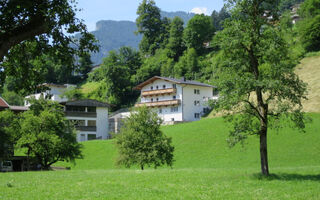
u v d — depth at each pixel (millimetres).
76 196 17359
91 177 25797
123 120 41375
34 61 15344
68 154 46906
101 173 29438
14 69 14898
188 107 92125
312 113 58125
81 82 163000
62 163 57312
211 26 154625
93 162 55375
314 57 91812
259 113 24047
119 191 18844
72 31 14125
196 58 135875
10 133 43938
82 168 53000
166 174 26906
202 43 148625
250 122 24922
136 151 38062
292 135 49438
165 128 72375
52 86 118125
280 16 24578
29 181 23812
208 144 53250
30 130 44156
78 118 82438
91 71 171875
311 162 39500
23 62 14750
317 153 42188
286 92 22516
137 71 139250
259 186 20219
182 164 46969
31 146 44375
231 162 43812
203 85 95500
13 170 55812
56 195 17656
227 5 24188
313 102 63625
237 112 24891
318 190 18656
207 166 43844
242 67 25094
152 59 157625
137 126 39312
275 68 23125
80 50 14703
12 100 119500
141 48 178125
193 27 148875
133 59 152875
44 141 44469
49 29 12680
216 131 58188
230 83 23672
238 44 23875
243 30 24297
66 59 14633
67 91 118562
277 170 28328
